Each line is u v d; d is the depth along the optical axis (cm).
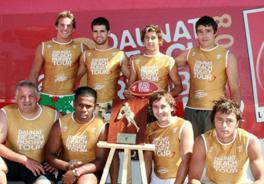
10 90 476
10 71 475
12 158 385
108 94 450
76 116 395
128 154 370
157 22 463
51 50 460
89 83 456
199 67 433
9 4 471
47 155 391
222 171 358
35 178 382
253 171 350
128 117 381
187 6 459
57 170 397
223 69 429
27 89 386
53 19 470
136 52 468
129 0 464
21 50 473
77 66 468
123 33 467
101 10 468
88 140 389
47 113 404
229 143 357
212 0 456
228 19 455
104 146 371
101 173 392
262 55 452
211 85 431
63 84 463
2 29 473
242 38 455
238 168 355
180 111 466
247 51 455
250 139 355
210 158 359
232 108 345
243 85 457
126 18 466
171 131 383
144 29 436
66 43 462
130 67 446
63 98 464
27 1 471
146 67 438
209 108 432
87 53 456
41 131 397
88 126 391
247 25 453
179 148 382
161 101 379
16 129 395
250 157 354
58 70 462
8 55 475
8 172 397
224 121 344
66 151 394
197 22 431
